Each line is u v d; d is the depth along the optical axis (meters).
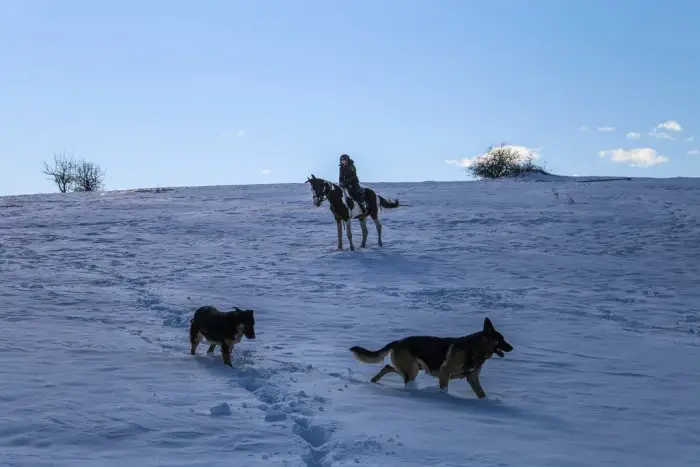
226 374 9.41
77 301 15.33
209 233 29.19
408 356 8.91
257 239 27.44
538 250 24.25
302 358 10.48
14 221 33.69
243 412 7.54
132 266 21.22
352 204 24.27
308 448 6.48
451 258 22.66
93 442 6.51
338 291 17.41
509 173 69.19
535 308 15.53
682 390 9.28
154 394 8.20
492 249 24.39
